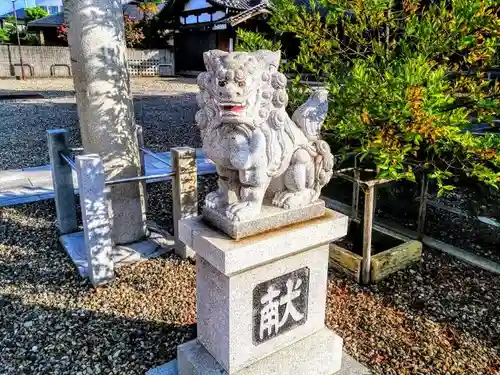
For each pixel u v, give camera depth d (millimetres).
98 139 3502
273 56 1786
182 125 9820
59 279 3258
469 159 2938
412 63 2311
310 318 2209
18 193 5137
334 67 3346
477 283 3279
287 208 1961
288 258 2000
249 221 1827
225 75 1641
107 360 2398
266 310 1993
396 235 3975
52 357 2416
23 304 2926
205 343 2113
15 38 22594
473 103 2789
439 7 3078
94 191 2990
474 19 2436
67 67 20375
